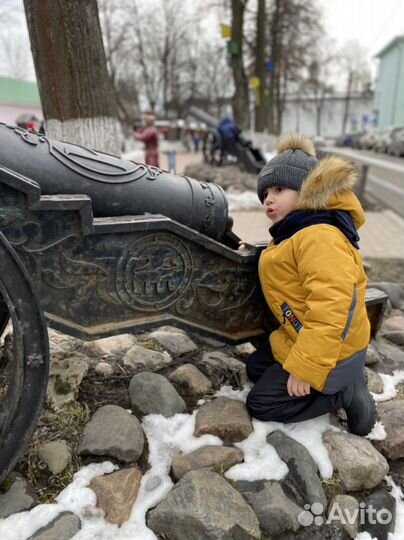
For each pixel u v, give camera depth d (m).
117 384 1.96
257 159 10.37
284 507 1.41
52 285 1.50
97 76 3.10
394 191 9.29
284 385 1.70
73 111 3.07
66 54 2.98
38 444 1.58
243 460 1.59
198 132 22.98
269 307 1.86
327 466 1.61
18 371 1.30
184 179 1.93
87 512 1.36
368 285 3.24
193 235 1.69
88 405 1.80
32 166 1.55
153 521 1.34
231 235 2.09
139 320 1.71
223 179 9.34
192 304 1.81
